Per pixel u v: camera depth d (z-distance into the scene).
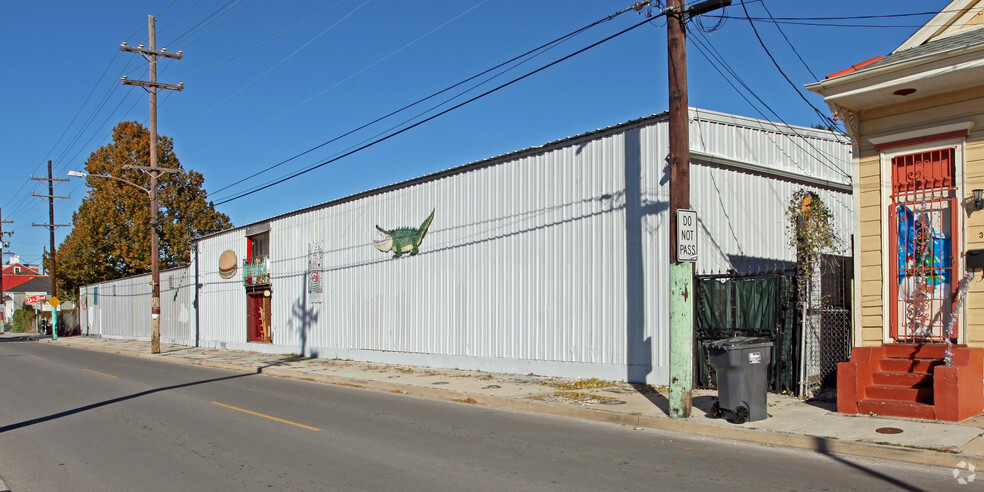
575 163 16.30
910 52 11.00
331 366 22.08
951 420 9.63
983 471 7.65
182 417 12.42
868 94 10.81
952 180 10.77
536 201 17.23
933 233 10.93
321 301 25.91
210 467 8.51
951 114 10.70
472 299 19.06
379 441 9.98
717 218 15.22
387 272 22.48
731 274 13.63
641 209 14.77
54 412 13.34
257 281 30.27
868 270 11.52
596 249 15.71
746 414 10.30
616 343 15.20
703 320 14.07
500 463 8.48
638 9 11.69
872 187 11.52
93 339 49.09
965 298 10.40
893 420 9.95
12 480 8.12
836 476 7.63
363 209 23.75
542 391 14.34
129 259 52.03
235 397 15.28
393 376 18.36
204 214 56.09
